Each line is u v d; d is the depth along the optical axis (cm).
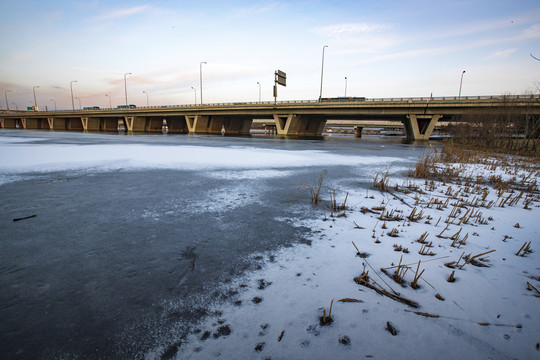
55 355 214
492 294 294
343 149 2553
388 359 207
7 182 892
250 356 211
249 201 693
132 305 279
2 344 225
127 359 210
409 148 2906
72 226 507
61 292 303
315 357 209
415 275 307
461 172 1238
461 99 4019
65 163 1296
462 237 462
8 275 338
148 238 454
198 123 7338
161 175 1047
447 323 248
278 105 5781
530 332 237
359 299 284
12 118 12250
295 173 1142
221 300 286
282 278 328
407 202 704
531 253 402
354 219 557
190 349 219
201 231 486
